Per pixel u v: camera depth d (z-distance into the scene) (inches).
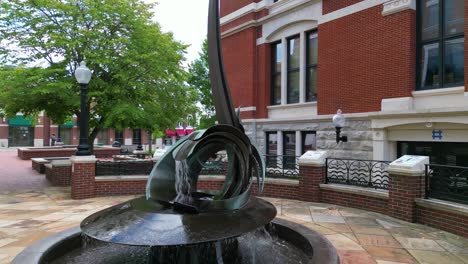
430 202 277.4
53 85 437.4
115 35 502.9
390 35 434.3
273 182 417.4
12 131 1779.0
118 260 189.3
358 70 470.3
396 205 304.7
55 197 413.1
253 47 633.6
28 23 455.8
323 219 303.1
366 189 343.9
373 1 453.4
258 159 205.8
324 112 514.9
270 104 622.8
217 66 193.0
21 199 398.9
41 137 1792.6
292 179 418.9
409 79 415.8
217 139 186.2
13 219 298.2
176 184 178.2
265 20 614.9
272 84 626.8
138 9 526.9
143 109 537.6
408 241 239.6
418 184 293.3
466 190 271.1
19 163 922.7
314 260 159.6
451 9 396.2
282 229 225.3
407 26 418.0
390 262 199.5
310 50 562.6
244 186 190.7
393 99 427.2
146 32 511.2
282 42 595.8
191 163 185.9
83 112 410.6
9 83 434.9
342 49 491.2
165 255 171.8
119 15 486.3
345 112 485.7
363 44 464.4
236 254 192.4
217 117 199.5
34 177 615.8
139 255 192.1
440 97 396.2
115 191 426.3
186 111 598.5
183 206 167.2
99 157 1122.0
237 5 668.1
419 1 421.4
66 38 453.4
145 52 502.3
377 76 447.2
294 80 589.6
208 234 146.9
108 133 1905.8
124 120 517.3
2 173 679.1
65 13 462.9
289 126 573.6
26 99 465.4
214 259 175.3
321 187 382.0
